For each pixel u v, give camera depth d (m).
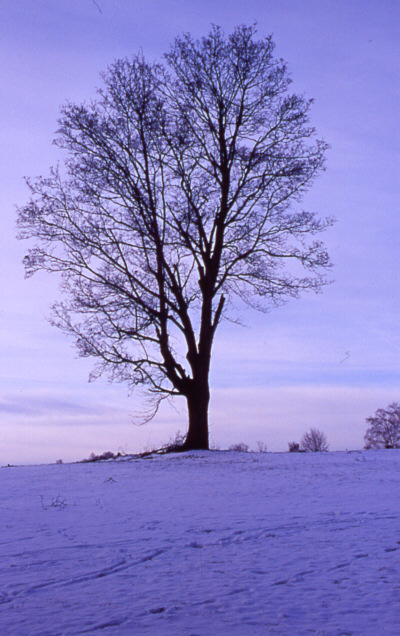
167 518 12.12
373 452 26.22
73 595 7.50
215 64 26.78
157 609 6.94
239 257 26.34
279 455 24.95
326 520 11.70
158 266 25.59
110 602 7.22
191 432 26.19
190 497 14.74
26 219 25.34
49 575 8.35
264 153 26.28
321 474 18.56
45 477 19.39
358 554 9.23
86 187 25.48
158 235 25.58
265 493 15.13
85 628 6.35
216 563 8.88
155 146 26.06
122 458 26.70
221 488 16.14
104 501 14.32
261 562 8.90
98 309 25.38
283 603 7.11
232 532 10.81
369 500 13.80
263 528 11.09
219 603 7.14
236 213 26.67
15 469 22.64
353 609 6.86
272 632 6.18
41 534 10.77
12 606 7.10
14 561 9.03
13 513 12.83
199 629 6.29
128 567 8.73
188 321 26.20
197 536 10.55
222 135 26.78
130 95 25.98
